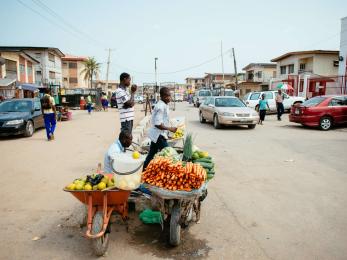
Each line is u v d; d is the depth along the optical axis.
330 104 14.48
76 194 3.58
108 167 4.56
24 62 35.31
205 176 3.91
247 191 5.84
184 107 38.28
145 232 4.25
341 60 25.86
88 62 67.19
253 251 3.75
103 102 32.94
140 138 11.77
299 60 39.75
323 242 3.95
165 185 3.75
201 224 4.49
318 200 5.37
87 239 4.06
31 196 5.54
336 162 8.00
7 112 13.12
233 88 64.88
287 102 23.59
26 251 3.76
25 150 9.76
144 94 34.50
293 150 9.59
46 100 11.55
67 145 10.66
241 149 9.80
